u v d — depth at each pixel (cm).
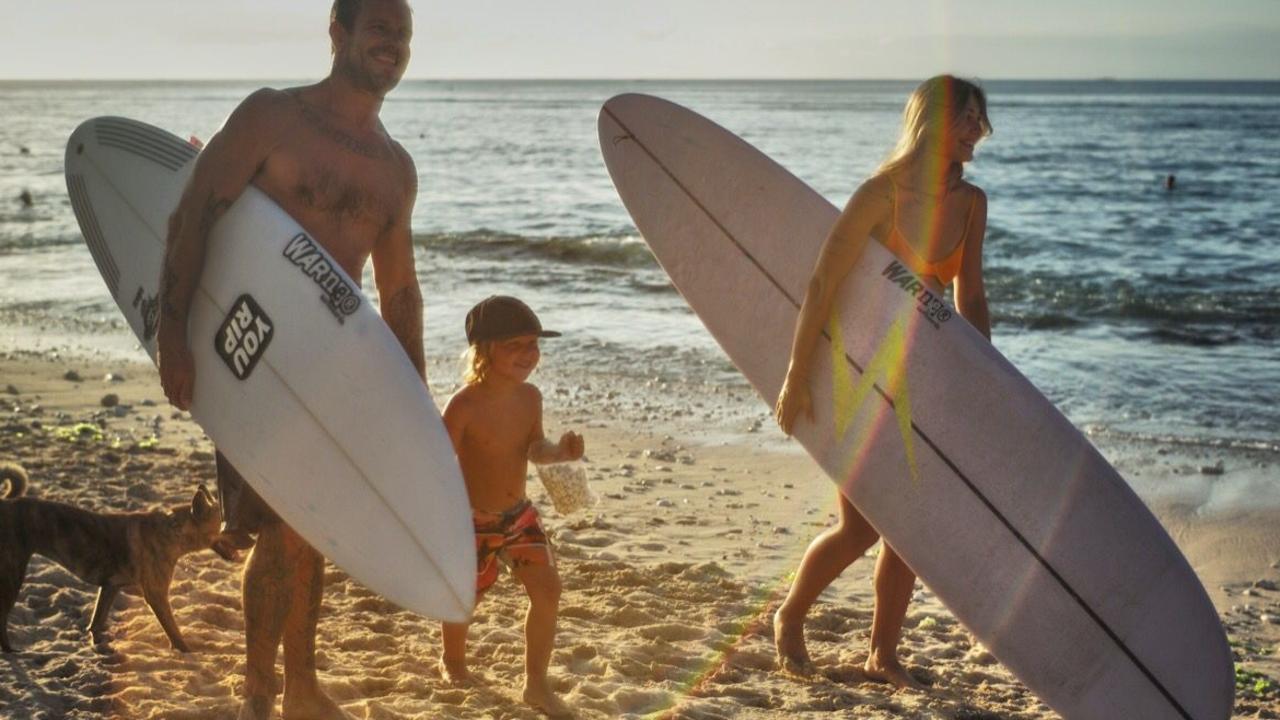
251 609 301
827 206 413
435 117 9631
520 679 367
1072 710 329
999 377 353
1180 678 318
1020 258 1939
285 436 292
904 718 353
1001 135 5656
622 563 527
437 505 277
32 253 2084
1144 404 975
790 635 399
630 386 1051
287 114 300
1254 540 644
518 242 2088
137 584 380
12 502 371
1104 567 330
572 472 360
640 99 463
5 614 370
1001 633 339
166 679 352
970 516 348
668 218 442
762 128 6675
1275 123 6712
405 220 327
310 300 293
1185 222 2414
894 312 365
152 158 369
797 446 824
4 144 5809
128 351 1216
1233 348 1218
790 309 406
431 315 1409
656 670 388
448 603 272
